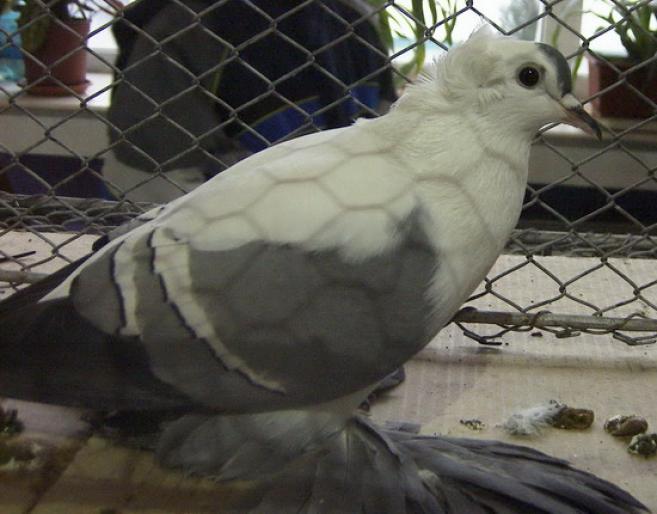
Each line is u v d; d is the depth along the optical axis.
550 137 0.79
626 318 0.56
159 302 0.41
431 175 0.42
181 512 0.45
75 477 0.47
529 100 0.43
